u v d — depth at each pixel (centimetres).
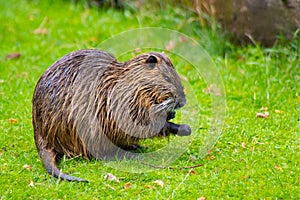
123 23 1373
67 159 800
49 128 780
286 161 794
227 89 1054
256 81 1065
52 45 1284
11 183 752
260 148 836
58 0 1544
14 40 1325
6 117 959
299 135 873
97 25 1369
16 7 1515
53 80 781
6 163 804
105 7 1476
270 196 708
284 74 1066
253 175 756
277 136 874
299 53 1081
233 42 1203
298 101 996
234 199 704
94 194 723
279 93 1023
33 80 1112
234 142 858
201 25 1247
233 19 1182
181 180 752
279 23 1110
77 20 1412
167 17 1302
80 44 1276
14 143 868
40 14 1466
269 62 1095
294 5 1075
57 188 731
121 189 735
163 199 706
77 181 744
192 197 710
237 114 959
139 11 1393
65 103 772
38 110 787
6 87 1083
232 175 757
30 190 734
